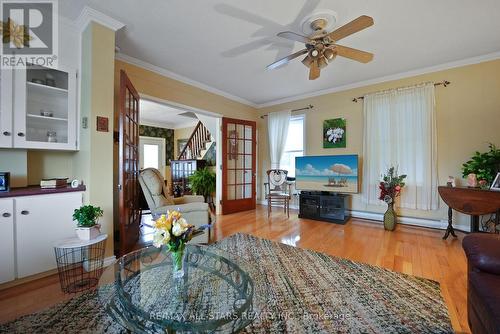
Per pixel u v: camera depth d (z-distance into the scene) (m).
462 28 2.42
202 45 2.80
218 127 4.67
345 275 2.02
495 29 2.44
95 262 2.11
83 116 2.24
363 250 2.62
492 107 3.03
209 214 2.86
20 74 1.99
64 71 2.21
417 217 3.59
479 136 3.11
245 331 1.34
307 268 2.16
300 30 2.47
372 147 3.87
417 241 2.92
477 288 1.09
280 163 5.21
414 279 1.95
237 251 2.59
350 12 2.17
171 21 2.32
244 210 4.89
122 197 2.32
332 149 4.41
